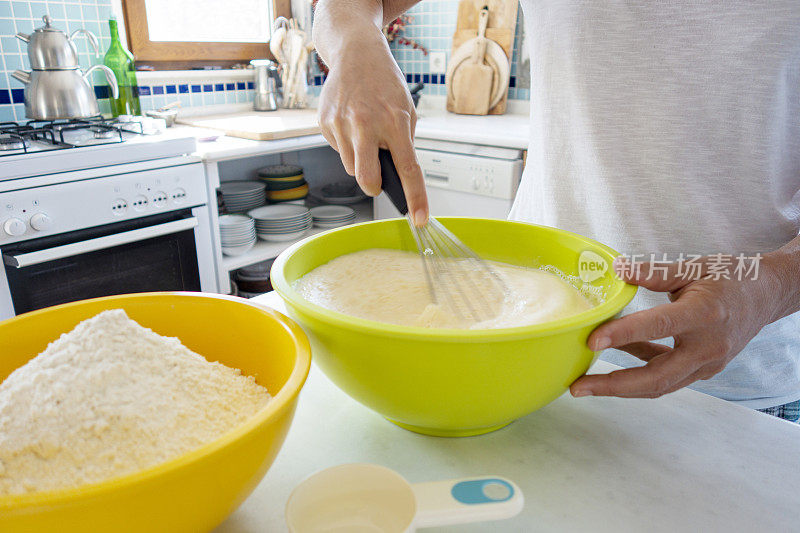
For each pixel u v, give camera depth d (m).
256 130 1.89
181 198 1.64
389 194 0.53
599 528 0.38
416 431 0.48
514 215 0.93
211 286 1.80
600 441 0.47
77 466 0.33
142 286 1.63
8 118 1.82
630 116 0.69
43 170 1.38
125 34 2.08
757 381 0.73
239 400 0.41
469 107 2.42
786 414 0.83
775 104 0.64
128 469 0.33
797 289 0.50
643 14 0.65
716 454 0.46
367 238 0.67
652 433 0.48
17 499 0.25
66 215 1.42
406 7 0.81
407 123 0.52
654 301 0.74
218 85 2.40
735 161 0.66
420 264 0.64
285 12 2.54
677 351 0.45
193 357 0.43
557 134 0.76
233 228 1.83
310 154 2.57
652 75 0.67
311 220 2.15
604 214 0.74
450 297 0.55
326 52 0.62
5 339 0.44
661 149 0.68
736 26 0.62
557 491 0.41
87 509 0.26
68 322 0.46
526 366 0.39
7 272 1.38
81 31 1.72
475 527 0.38
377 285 0.58
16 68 1.81
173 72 2.21
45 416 0.34
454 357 0.38
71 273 1.48
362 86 0.53
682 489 0.42
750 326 0.47
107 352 0.38
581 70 0.70
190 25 2.33
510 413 0.43
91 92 1.62
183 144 1.63
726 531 0.38
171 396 0.38
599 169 0.72
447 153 1.99
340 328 0.39
